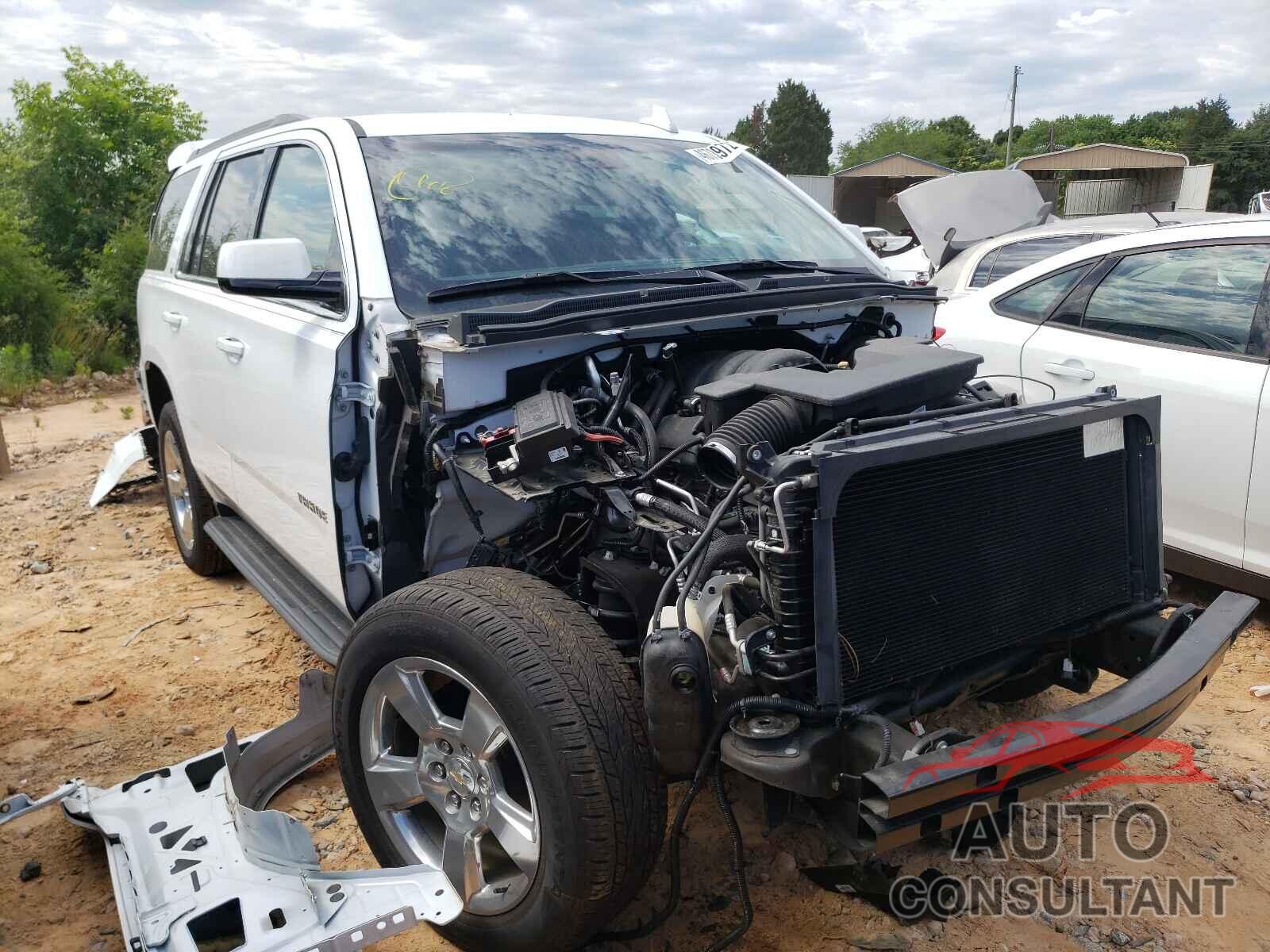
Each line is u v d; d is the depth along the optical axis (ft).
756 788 10.36
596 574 8.59
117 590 16.79
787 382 8.07
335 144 11.07
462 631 7.42
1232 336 14.02
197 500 16.19
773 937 8.50
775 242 12.14
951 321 18.06
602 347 9.26
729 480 7.89
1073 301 16.22
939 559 7.42
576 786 6.90
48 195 58.65
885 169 116.78
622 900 7.25
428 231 10.18
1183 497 14.29
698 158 13.12
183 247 15.85
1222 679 13.10
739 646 6.97
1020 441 7.79
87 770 11.32
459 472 8.70
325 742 10.20
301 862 8.09
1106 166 113.29
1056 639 8.29
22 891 9.45
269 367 11.23
